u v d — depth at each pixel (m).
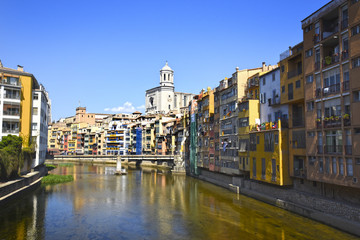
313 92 33.72
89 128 168.88
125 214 38.50
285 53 41.34
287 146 38.78
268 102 44.53
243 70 53.12
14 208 40.94
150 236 30.14
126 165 128.38
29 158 62.72
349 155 28.39
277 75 42.34
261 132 43.12
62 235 30.48
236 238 28.84
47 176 71.88
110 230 32.12
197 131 75.88
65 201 46.09
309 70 34.50
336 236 27.44
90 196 50.50
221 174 61.16
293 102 38.34
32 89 65.88
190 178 76.31
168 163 107.62
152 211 39.94
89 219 36.28
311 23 34.38
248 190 47.44
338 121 30.02
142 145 133.00
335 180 30.08
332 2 31.42
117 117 160.25
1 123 58.34
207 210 39.75
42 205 43.16
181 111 132.25
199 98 74.12
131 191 55.81
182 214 38.09
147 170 101.50
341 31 30.34
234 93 54.00
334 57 31.27
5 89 59.09
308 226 30.77
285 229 30.53
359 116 27.56
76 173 88.56
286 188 38.72
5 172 47.53
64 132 184.38
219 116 60.81
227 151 56.38
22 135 61.31
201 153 72.12
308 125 34.31
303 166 36.62
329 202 30.83
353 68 28.52
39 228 32.59
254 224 32.75
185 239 29.09
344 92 29.41
